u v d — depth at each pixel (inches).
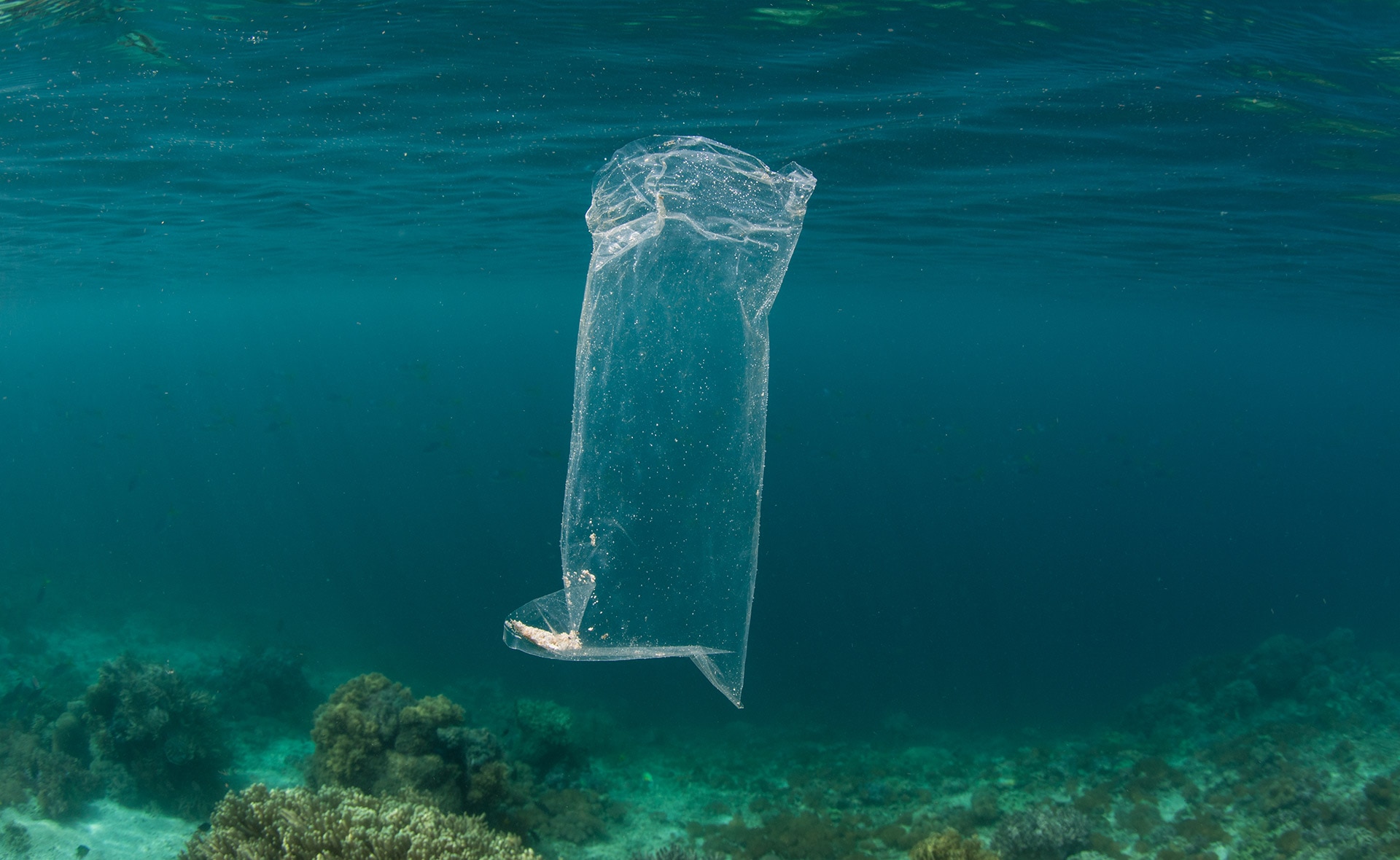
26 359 4010.8
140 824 326.6
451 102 348.5
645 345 80.2
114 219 607.8
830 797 449.1
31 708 408.5
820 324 2716.5
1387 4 239.5
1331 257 671.1
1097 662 759.7
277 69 309.3
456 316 2630.4
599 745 504.4
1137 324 1844.2
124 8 255.3
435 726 315.9
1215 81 304.7
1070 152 404.8
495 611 776.9
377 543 1048.8
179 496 1416.1
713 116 363.6
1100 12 258.1
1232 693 531.2
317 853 153.0
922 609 866.8
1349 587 1189.1
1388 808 324.5
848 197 544.1
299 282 1316.4
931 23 269.6
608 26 272.7
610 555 72.1
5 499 1417.3
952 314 1936.5
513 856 163.8
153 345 3848.4
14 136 375.2
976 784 464.1
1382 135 342.0
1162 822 383.9
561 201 593.6
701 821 410.0
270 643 657.6
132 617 717.9
